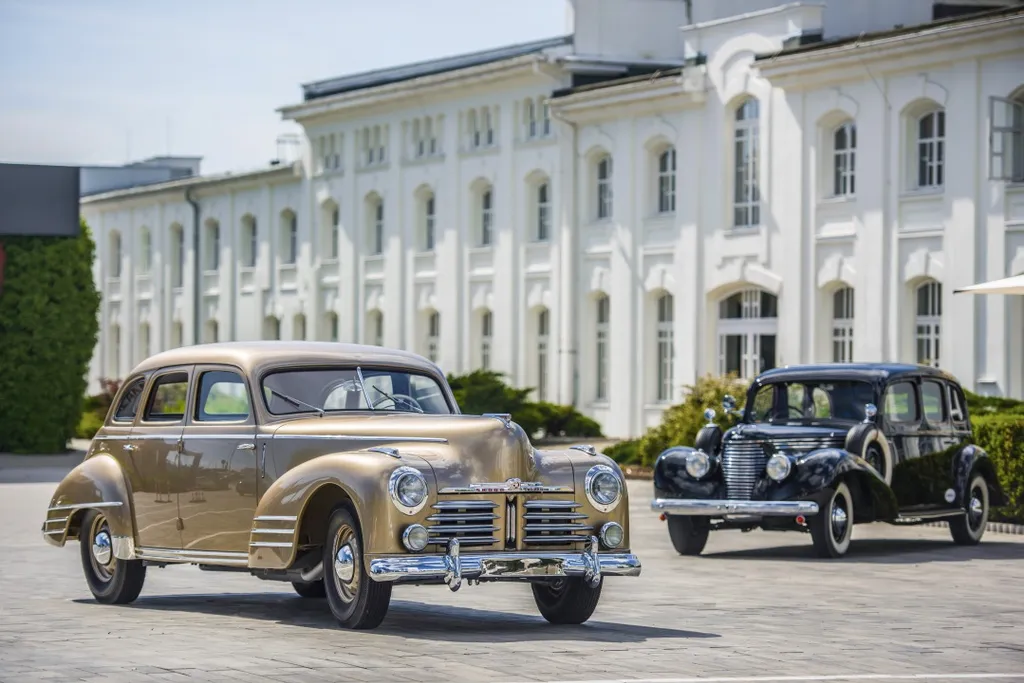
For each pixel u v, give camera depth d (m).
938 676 11.48
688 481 22.58
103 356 79.19
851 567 20.75
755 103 44.25
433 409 15.23
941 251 38.44
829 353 41.88
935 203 38.62
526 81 51.97
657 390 47.88
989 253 37.25
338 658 11.78
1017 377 36.62
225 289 69.50
